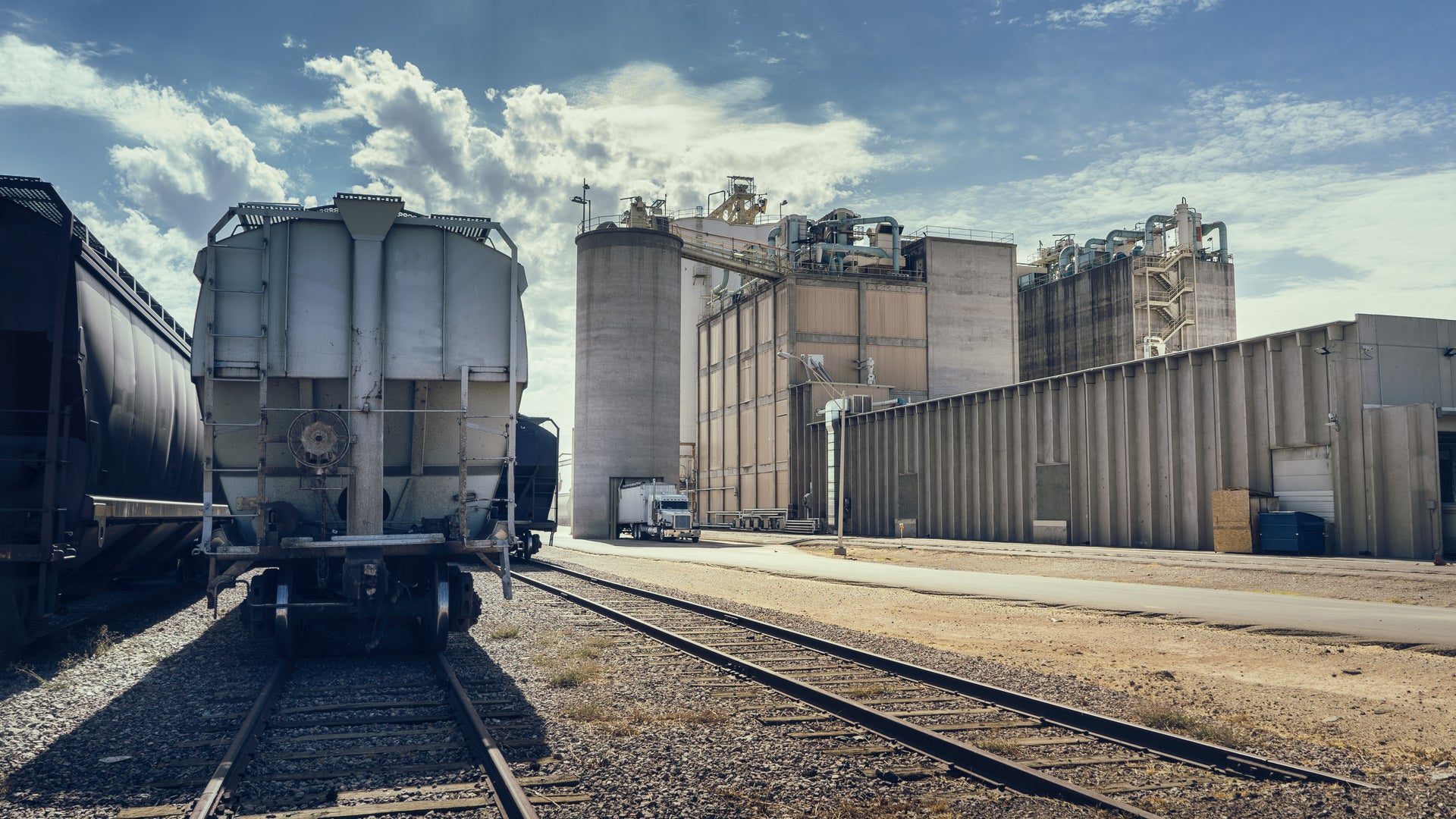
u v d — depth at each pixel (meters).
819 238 90.75
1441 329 40.94
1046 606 22.58
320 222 11.60
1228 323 91.06
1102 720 8.96
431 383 12.12
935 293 89.31
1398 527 37.75
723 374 102.69
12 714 9.39
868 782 7.41
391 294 11.77
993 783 7.36
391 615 12.92
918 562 40.59
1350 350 39.62
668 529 61.38
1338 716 10.59
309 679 11.48
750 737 8.70
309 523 11.78
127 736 8.56
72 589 15.70
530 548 34.66
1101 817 6.57
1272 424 42.06
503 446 12.40
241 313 11.25
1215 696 11.70
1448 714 10.79
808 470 81.31
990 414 60.31
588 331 76.25
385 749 8.13
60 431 12.23
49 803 6.73
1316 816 6.78
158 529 16.91
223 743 8.34
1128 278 90.31
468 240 12.13
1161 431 47.75
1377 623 18.80
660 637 14.98
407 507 12.21
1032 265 111.50
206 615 17.31
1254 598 24.06
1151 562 36.62
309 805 6.70
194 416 19.28
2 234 12.06
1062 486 54.28
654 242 76.44
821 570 35.00
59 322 12.00
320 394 11.62
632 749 8.21
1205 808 6.91
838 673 12.24
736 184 115.75
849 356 86.25
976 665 13.13
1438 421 38.44
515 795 6.52
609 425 74.75
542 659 12.71
